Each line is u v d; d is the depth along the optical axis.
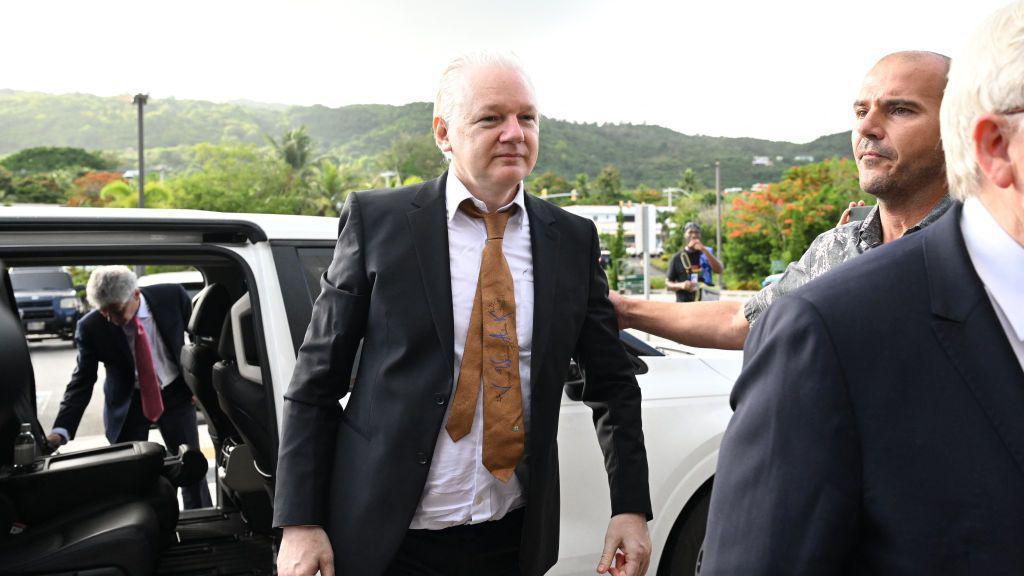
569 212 1.86
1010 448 0.83
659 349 3.18
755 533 0.91
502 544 1.72
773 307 0.99
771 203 40.88
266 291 2.24
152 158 186.88
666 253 63.22
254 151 68.44
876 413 0.88
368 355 1.63
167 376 3.77
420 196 1.70
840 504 0.88
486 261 1.66
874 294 0.92
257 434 2.58
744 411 0.97
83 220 2.07
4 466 2.59
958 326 0.88
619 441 1.85
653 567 2.65
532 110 1.62
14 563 2.28
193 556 2.74
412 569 1.68
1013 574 0.81
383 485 1.57
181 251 2.20
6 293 2.54
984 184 0.90
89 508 2.58
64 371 11.62
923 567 0.84
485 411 1.62
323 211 68.38
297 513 1.57
